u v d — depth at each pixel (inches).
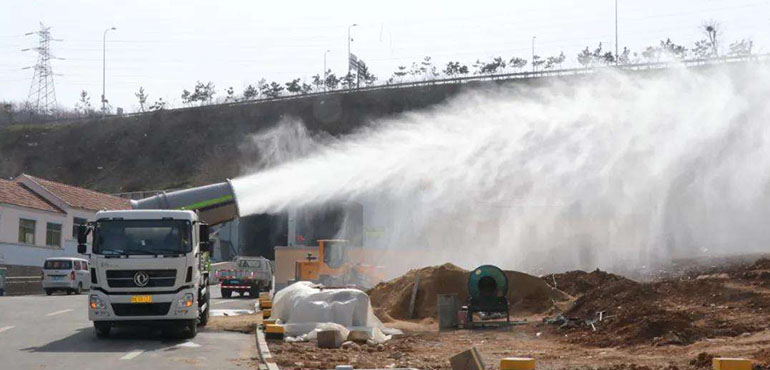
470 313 991.6
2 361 679.7
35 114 4953.3
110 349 774.5
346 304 905.5
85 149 4525.1
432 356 729.6
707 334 762.2
